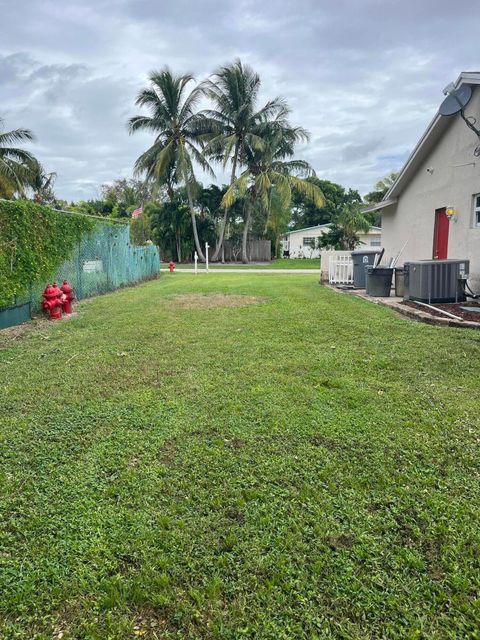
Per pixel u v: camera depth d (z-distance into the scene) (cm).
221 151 2559
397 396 330
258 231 3022
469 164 816
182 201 2919
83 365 423
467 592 152
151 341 521
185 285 1234
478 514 192
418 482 218
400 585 156
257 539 179
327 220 4141
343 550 173
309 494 208
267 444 258
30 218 707
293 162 2641
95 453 250
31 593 155
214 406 315
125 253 1277
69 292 741
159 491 213
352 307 746
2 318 607
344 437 264
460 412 298
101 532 184
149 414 303
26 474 229
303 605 149
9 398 336
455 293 746
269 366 410
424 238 1017
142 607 150
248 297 917
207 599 152
